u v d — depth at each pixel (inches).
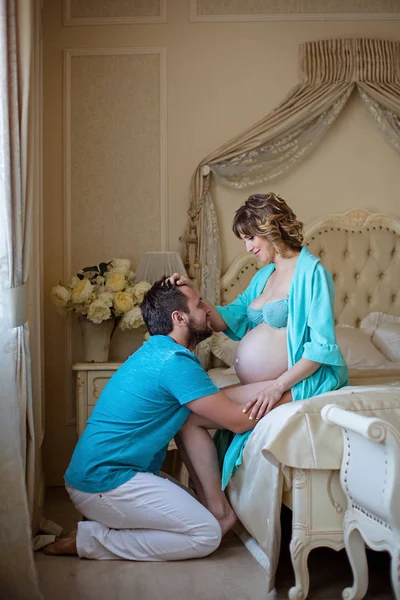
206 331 118.7
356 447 88.7
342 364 105.1
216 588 100.4
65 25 180.7
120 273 169.9
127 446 111.0
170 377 109.3
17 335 116.0
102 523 113.0
